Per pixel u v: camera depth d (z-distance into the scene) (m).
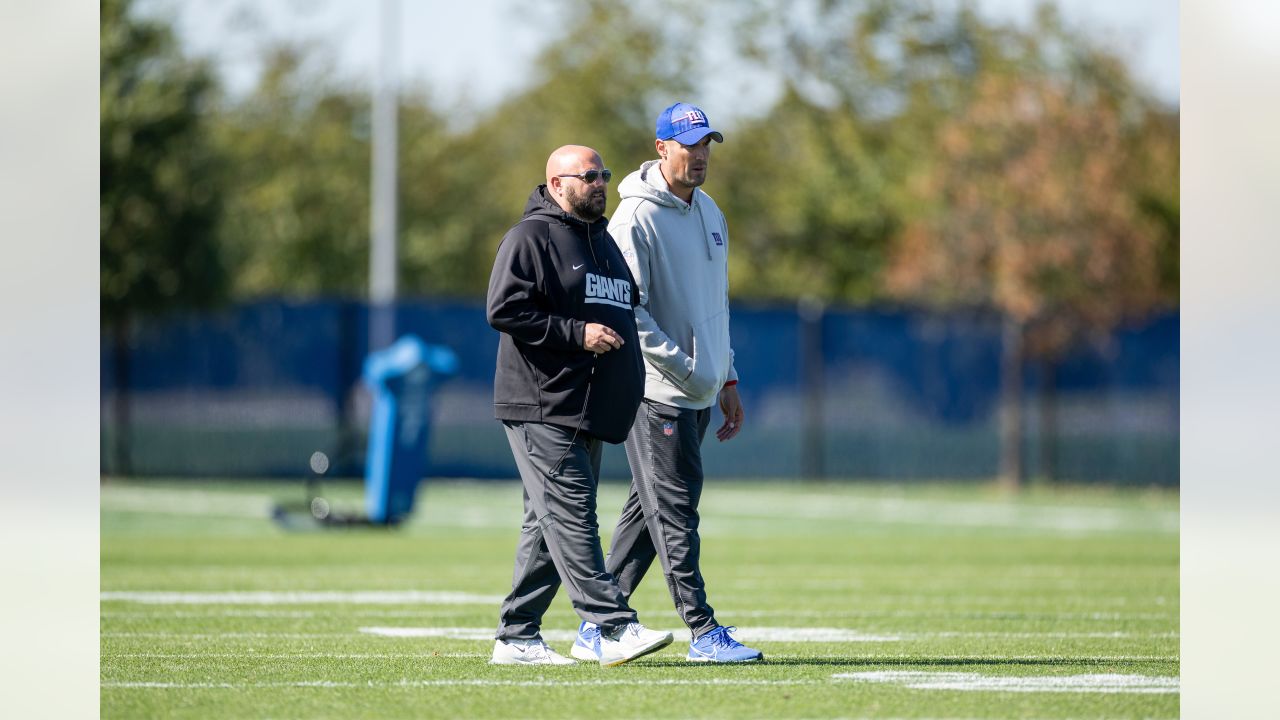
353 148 139.50
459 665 25.91
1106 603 38.25
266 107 137.00
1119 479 96.69
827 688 23.28
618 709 21.42
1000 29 120.56
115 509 73.19
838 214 129.25
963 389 97.56
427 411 62.97
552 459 24.36
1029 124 97.44
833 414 96.69
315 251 137.00
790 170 133.75
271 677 24.58
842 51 132.12
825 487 96.19
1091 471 96.88
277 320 90.19
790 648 28.64
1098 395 97.00
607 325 24.47
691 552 26.14
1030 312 94.56
